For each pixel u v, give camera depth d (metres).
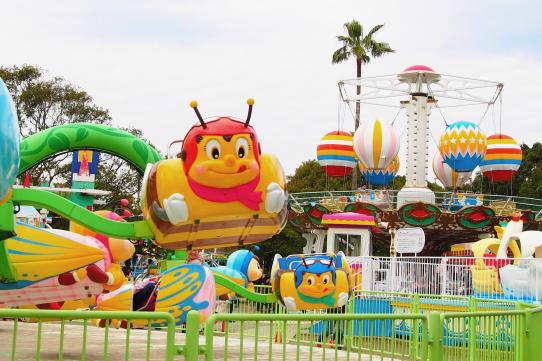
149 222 9.33
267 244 43.69
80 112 42.69
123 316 5.38
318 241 31.27
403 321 7.60
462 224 28.47
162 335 12.61
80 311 5.17
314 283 12.47
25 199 8.73
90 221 9.13
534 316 9.98
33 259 9.77
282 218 9.75
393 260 19.67
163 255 28.48
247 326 17.61
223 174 8.98
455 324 9.34
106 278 10.41
